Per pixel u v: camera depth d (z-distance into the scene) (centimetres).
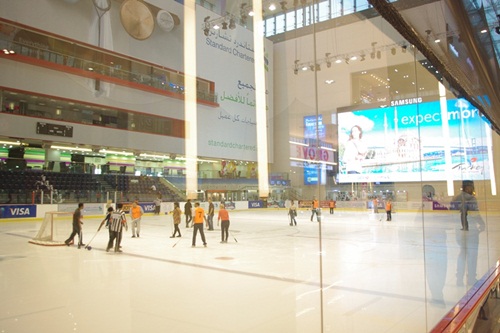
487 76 335
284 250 778
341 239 952
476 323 223
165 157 1393
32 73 1338
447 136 348
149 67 1798
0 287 345
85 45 1634
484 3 274
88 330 239
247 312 304
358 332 212
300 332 231
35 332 228
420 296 308
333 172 1973
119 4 1739
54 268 483
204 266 573
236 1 915
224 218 937
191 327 260
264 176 1367
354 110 1834
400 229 1202
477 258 338
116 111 1617
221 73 1417
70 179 1545
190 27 952
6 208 1341
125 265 569
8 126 1244
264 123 568
